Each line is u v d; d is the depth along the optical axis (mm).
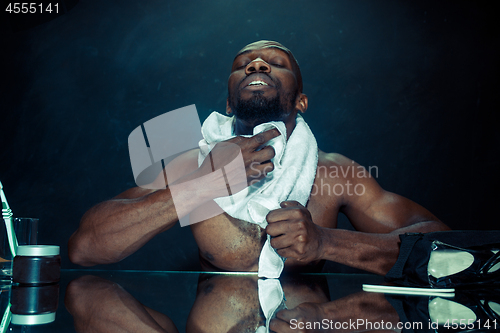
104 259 862
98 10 1743
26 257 647
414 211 934
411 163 1706
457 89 1704
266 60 960
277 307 497
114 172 1729
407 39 1721
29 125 1724
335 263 1688
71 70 1739
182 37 1763
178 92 1753
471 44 1704
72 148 1729
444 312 464
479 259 615
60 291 603
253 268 896
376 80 1727
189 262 1729
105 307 487
